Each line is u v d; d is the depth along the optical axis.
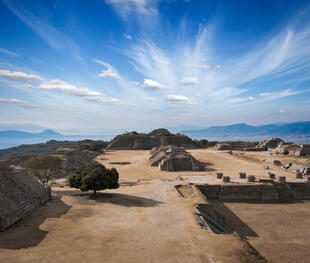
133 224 24.75
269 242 29.34
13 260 15.85
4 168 31.02
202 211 32.47
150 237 21.14
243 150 131.75
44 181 49.78
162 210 30.56
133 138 162.88
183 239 20.75
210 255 17.59
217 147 137.75
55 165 60.41
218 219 34.66
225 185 48.34
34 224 24.16
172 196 39.22
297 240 30.06
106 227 23.64
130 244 19.42
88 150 125.56
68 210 29.41
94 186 36.75
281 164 80.31
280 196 49.03
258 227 34.56
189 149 145.50
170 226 24.36
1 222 22.16
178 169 72.75
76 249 18.14
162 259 16.78
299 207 44.12
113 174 38.53
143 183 51.62
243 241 20.69
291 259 24.67
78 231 22.34
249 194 47.97
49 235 21.20
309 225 35.50
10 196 27.05
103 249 18.25
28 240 19.95
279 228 34.22
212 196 48.44
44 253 17.23
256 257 17.58
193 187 46.47
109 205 32.28
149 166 79.50
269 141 130.88
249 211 41.72
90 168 39.06
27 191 31.06
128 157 109.06
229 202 46.78
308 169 62.00
